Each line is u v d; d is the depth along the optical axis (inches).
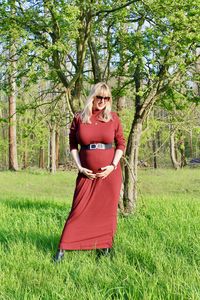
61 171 1376.7
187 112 406.3
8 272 176.9
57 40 309.6
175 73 360.5
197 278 153.9
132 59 357.1
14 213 360.2
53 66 342.3
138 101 389.7
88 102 214.2
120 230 261.6
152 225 277.1
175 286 144.0
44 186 921.5
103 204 212.7
